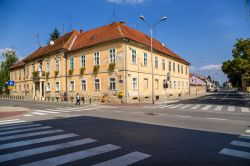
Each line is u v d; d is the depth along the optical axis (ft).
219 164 16.31
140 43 98.27
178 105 74.95
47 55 127.65
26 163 16.51
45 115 49.85
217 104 76.28
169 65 133.80
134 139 24.45
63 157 17.87
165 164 16.29
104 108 68.33
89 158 17.61
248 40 147.95
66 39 123.44
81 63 107.04
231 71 165.37
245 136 25.95
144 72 103.09
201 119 40.55
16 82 173.27
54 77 121.80
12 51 222.69
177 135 26.58
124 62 89.76
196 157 17.94
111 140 23.95
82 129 30.83
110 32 99.60
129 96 90.94
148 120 39.70
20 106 79.05
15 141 23.32
